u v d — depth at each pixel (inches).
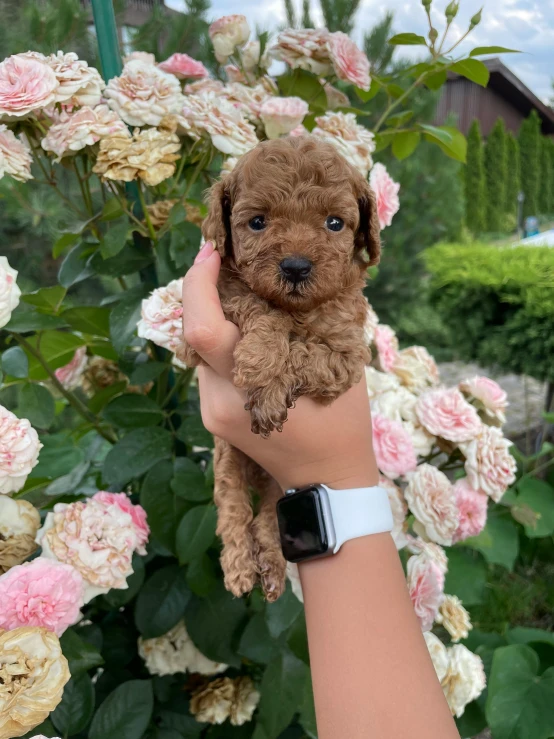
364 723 9.5
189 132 16.8
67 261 18.2
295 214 10.8
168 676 18.4
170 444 16.7
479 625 30.3
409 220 67.9
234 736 18.7
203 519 15.8
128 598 16.4
